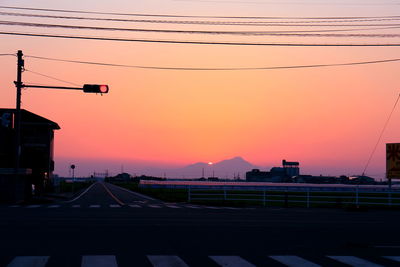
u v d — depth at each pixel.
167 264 16.61
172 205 53.25
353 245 21.92
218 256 18.38
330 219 36.97
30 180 63.84
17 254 18.17
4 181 54.94
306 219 36.41
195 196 75.94
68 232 25.17
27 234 24.14
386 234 27.12
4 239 22.27
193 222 31.94
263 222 32.97
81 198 67.94
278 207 54.88
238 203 60.81
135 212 40.41
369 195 81.50
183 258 17.83
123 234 24.73
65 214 36.91
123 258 17.59
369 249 20.89
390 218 39.22
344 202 61.50
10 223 29.44
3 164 81.94
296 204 63.84
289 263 17.20
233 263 17.00
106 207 47.00
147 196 76.69
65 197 67.44
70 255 18.08
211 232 26.30
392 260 18.14
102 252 18.88
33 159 86.44
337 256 18.86
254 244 21.88
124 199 65.50
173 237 23.86
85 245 20.66
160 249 19.89
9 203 54.06
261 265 16.77
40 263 16.44
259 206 56.62
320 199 75.88
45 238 22.70
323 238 24.58
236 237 24.30
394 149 60.06
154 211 42.09
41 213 37.78
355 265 17.05
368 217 39.97
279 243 22.38
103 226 28.39
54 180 90.06
